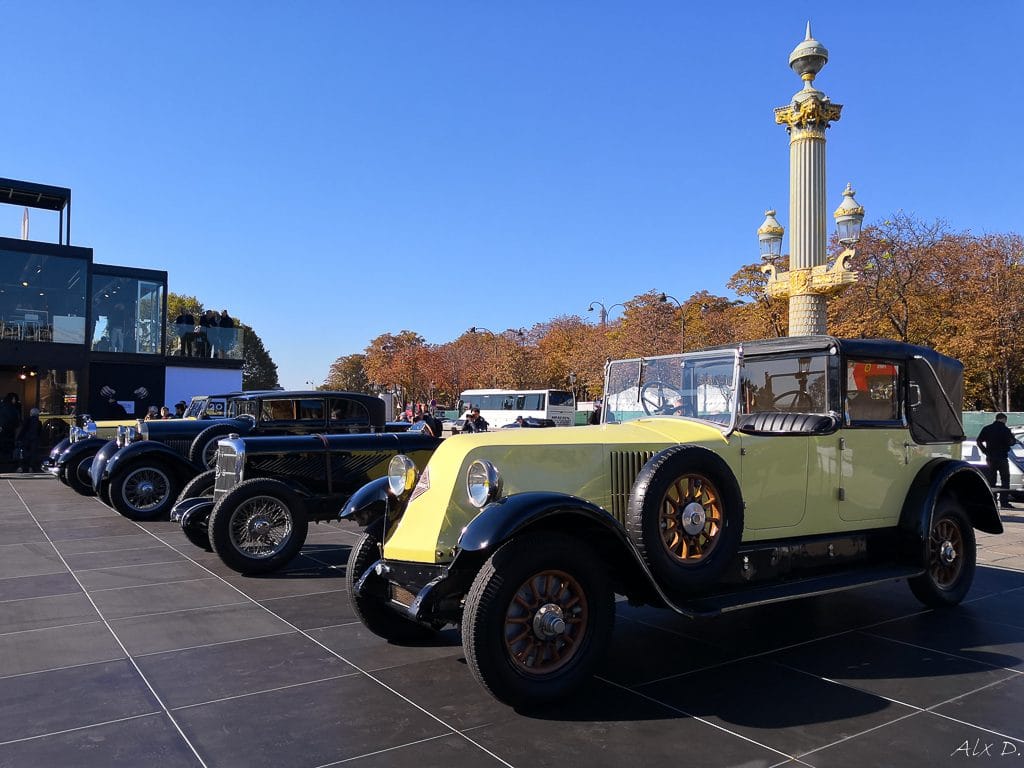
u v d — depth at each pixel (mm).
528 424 34438
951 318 28078
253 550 7098
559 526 4078
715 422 4922
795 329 13188
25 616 5551
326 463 7969
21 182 21844
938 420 5918
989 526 5934
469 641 3600
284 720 3635
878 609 5773
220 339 24484
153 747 3342
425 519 4191
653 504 4113
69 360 20312
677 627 5277
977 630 5180
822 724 3576
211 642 4914
